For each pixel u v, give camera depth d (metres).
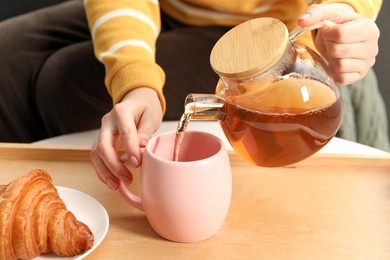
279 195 0.88
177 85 1.25
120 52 1.04
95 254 0.78
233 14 1.27
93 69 1.25
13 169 0.95
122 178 0.82
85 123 1.28
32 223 0.74
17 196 0.74
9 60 1.30
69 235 0.75
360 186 0.90
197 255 0.78
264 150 0.76
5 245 0.73
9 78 1.30
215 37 1.29
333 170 0.93
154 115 0.90
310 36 1.21
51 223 0.75
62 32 1.39
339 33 0.84
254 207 0.86
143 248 0.79
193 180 0.75
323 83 0.77
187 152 0.82
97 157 0.86
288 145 0.76
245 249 0.79
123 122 0.84
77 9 1.43
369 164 0.94
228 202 0.79
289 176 0.92
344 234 0.81
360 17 0.87
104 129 0.86
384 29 1.87
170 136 0.81
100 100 1.26
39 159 0.98
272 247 0.79
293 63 0.75
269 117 0.73
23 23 1.36
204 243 0.80
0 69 1.29
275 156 0.77
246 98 0.74
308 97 0.74
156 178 0.76
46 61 1.30
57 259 0.76
